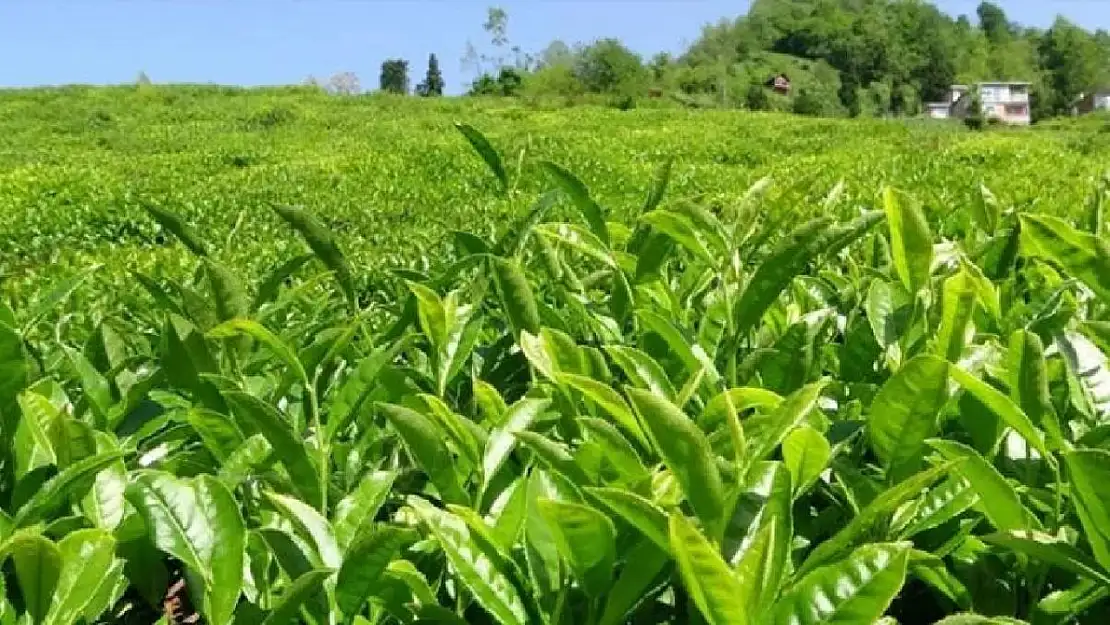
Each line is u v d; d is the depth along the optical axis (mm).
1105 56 107438
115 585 1224
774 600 992
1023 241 1474
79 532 1073
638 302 2115
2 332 1338
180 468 1421
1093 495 1019
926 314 1685
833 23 104562
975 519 1268
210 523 1045
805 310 2088
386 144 24297
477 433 1312
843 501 1367
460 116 36281
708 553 848
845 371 1746
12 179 15461
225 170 20062
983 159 16453
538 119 34688
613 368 1903
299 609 1087
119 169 19531
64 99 41656
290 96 42938
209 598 1030
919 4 108438
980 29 124188
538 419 1434
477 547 1087
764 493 1089
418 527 1228
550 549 1132
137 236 11883
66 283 1773
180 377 1515
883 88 100562
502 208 9867
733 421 1103
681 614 1176
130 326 2209
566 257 2859
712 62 102125
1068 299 1920
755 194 1819
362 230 9523
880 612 899
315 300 2658
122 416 1656
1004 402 1175
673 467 1016
